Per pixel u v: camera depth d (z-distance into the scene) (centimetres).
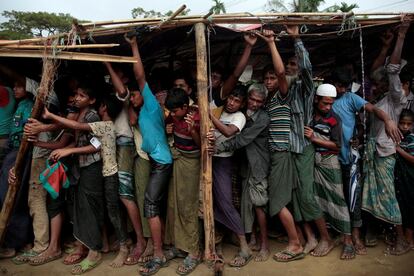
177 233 343
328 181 362
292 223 352
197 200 345
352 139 365
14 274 337
